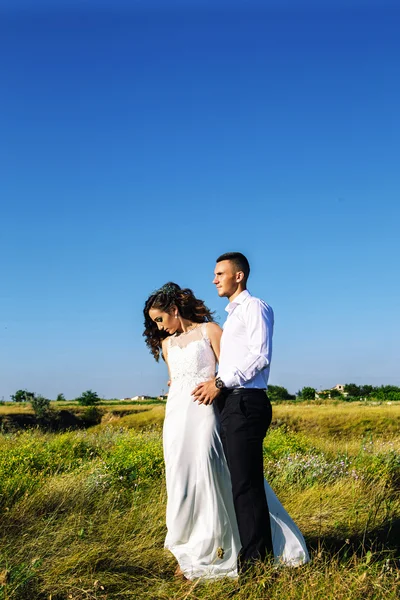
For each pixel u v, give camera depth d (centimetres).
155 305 452
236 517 395
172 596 362
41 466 729
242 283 425
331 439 1339
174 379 440
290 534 408
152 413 2894
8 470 652
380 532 518
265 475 734
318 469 757
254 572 373
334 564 387
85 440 1003
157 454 742
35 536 445
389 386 6191
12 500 529
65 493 551
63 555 407
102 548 416
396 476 827
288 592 348
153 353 470
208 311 456
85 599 351
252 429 393
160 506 536
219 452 421
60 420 3475
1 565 381
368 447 1012
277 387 6575
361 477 719
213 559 403
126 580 382
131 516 502
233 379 391
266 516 391
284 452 884
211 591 367
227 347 418
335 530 513
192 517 413
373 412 2559
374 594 347
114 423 2784
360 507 598
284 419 2489
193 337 446
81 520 484
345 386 6844
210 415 426
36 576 369
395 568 402
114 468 680
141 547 432
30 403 3500
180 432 423
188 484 415
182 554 404
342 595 337
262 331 400
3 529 459
